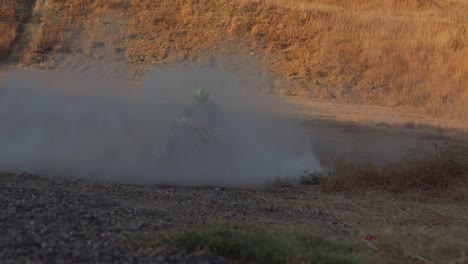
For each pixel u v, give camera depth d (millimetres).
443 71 112375
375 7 143625
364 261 24344
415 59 116562
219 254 23453
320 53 117312
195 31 121875
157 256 22312
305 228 29438
